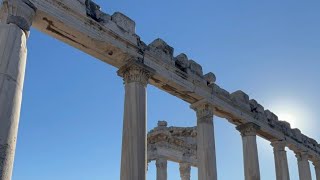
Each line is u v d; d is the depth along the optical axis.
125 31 20.66
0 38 14.92
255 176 26.86
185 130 40.75
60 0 17.89
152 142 38.09
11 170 13.55
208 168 23.67
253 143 27.84
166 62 22.67
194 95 24.64
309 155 36.62
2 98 13.86
